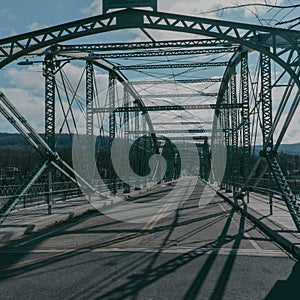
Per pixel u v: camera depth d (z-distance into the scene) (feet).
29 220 53.52
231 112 112.27
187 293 22.04
